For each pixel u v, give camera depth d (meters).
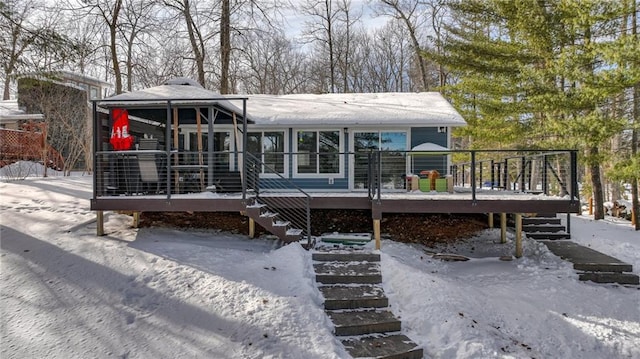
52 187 14.01
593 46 12.68
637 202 13.44
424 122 12.52
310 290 6.82
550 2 14.48
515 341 6.39
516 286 8.09
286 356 5.11
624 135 18.39
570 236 11.59
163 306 6.01
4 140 20.02
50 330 5.33
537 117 17.08
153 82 21.41
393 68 36.72
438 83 31.88
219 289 6.48
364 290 7.26
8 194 12.43
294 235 8.98
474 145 20.39
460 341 6.06
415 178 11.80
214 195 9.19
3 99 27.12
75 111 23.38
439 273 8.57
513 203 8.93
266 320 5.76
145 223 10.12
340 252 8.59
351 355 5.51
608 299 7.73
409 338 6.13
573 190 8.80
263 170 13.56
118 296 6.19
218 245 8.88
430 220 12.38
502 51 16.48
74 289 6.32
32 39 11.74
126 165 9.62
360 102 14.95
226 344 5.24
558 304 7.43
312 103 14.88
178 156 10.64
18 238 8.27
